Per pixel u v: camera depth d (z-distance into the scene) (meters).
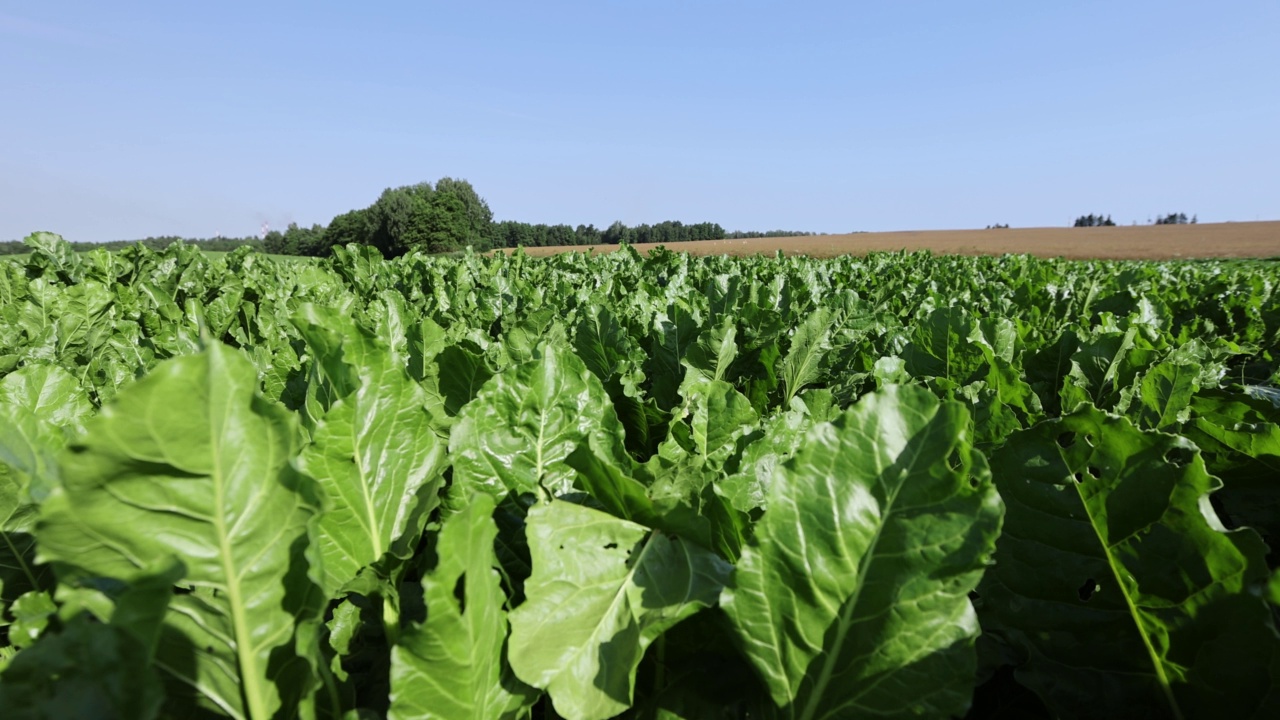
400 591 1.46
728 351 2.72
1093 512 1.30
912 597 1.03
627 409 2.32
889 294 6.71
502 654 1.07
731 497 1.52
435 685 0.92
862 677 1.04
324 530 1.23
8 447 1.11
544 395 1.44
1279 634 1.06
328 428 1.19
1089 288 6.67
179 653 0.92
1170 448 1.24
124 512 0.80
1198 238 66.56
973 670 0.98
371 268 9.25
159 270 8.05
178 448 0.79
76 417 1.89
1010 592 1.36
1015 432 1.41
